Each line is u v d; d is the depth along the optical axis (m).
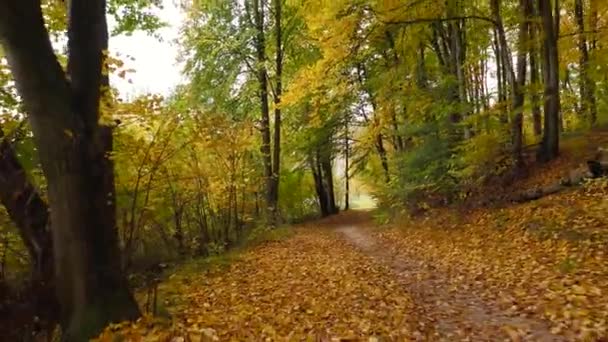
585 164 12.32
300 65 21.89
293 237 17.81
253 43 21.45
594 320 5.11
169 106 7.84
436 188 16.12
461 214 14.56
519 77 14.41
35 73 5.51
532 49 14.34
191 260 12.20
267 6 21.86
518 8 14.69
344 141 27.31
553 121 14.10
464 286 7.73
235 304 7.89
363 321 6.16
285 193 29.88
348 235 18.52
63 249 5.65
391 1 12.53
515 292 6.80
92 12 5.98
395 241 14.77
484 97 17.88
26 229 6.25
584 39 17.89
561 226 9.55
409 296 7.41
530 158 15.04
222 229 14.48
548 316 5.57
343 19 12.70
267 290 8.82
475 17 14.06
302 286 8.88
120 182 8.01
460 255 10.39
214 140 10.67
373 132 17.06
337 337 5.54
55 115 5.57
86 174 5.71
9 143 6.60
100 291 5.65
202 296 8.67
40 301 6.04
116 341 4.95
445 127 15.48
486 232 11.70
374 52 17.69
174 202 11.14
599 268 7.00
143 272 11.27
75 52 5.89
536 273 7.58
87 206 5.68
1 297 6.09
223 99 20.94
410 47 15.23
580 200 10.73
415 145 17.09
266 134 21.09
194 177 11.18
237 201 15.00
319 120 17.67
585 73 18.80
